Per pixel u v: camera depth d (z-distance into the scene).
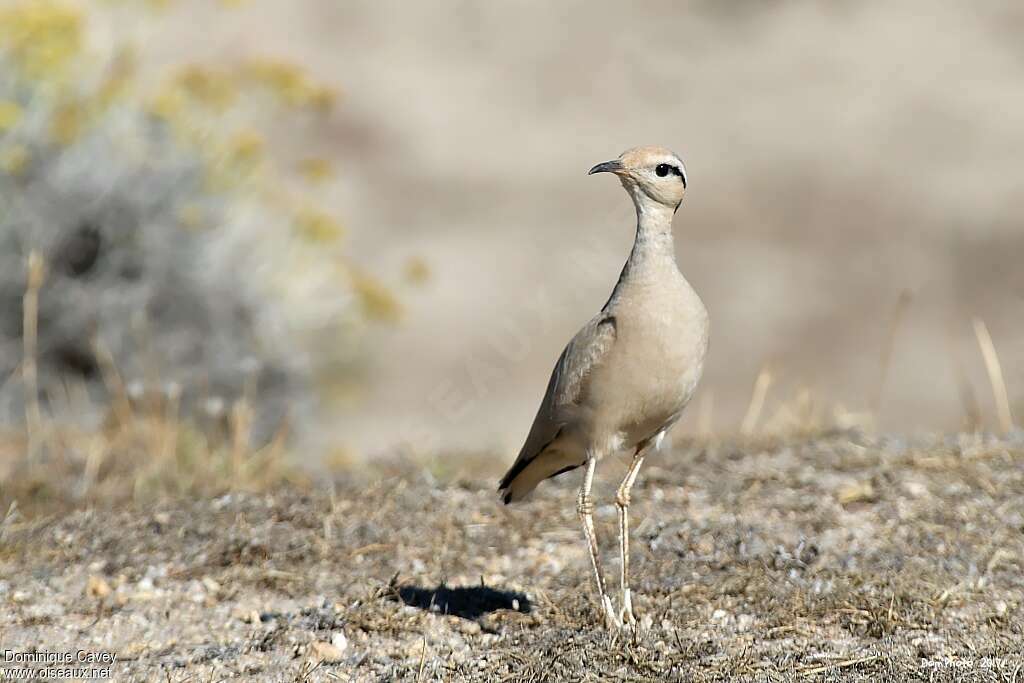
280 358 14.75
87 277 14.27
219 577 9.16
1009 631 7.97
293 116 23.62
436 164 29.92
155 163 14.68
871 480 10.49
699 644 7.77
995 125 31.70
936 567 8.95
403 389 17.83
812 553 9.21
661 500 10.40
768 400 20.03
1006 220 27.77
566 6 37.34
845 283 25.56
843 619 8.19
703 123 32.38
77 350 13.91
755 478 10.72
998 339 22.89
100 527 9.99
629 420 7.90
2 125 13.68
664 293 7.68
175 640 8.14
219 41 27.42
